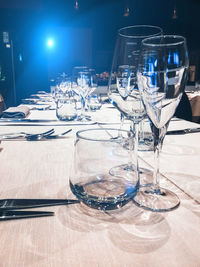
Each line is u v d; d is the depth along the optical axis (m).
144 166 0.53
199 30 5.59
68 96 1.09
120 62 0.56
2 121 1.01
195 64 4.77
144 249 0.27
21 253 0.26
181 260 0.25
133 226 0.31
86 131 0.39
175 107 0.37
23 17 5.10
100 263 0.25
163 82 0.36
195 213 0.34
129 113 0.54
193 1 5.30
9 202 0.36
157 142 0.40
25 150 0.62
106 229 0.30
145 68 0.36
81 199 0.34
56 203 0.36
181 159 0.57
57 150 0.62
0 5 4.80
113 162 0.35
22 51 5.27
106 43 5.68
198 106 1.89
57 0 5.11
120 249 0.27
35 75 5.50
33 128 0.88
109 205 0.33
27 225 0.31
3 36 4.95
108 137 0.38
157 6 5.29
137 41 0.56
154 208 0.35
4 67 4.98
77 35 5.56
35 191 0.40
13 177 0.46
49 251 0.27
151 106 0.37
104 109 1.37
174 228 0.31
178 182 0.45
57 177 0.46
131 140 0.34
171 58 0.35
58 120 1.03
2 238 0.29
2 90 4.92
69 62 5.70
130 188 0.35
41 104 1.62
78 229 0.30
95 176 0.36
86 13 5.35
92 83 1.21
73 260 0.25
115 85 0.55
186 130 0.81
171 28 5.57
